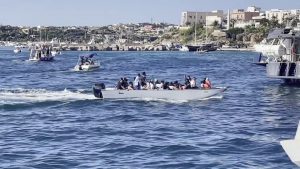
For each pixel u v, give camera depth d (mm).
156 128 52469
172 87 74812
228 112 65812
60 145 43281
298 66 99750
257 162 36938
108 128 52375
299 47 103500
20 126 53781
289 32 104188
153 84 74938
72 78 125312
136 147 42156
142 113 63656
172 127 53188
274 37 105250
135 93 74625
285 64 101625
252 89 98188
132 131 50531
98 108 67688
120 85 75312
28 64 192250
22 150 41125
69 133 49344
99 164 36531
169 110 66375
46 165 36219
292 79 104688
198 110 66875
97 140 45469
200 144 43438
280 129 52094
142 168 35344
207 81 76688
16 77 128375
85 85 105125
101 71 152625
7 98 74812
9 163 36812
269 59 109688
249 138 46344
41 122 56688
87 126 53688
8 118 59594
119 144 43438
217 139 45844
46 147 42406
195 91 75312
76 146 42781
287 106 72812
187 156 38906
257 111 67188
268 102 77500
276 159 37688
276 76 102375
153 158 38312
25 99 73938
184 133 49406
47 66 178625
